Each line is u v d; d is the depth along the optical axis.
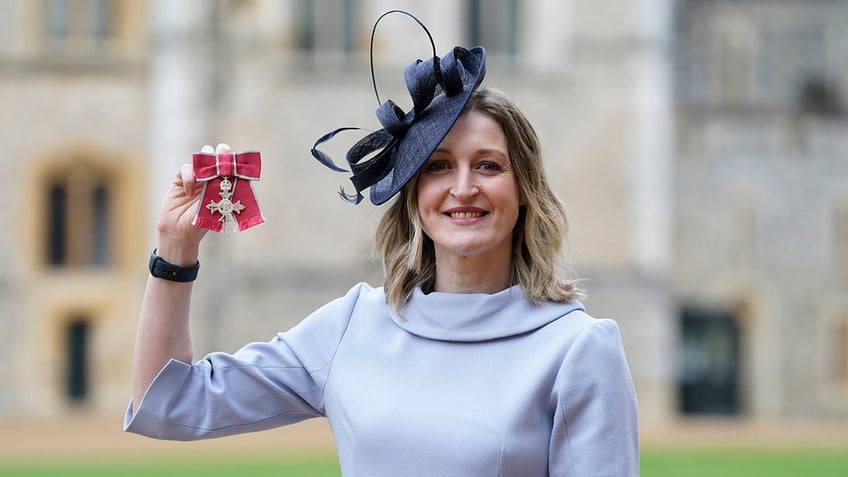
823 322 30.31
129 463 17.23
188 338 3.53
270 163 24.91
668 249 26.34
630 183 25.70
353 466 3.32
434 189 3.41
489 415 3.23
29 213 25.09
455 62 3.34
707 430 25.45
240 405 3.50
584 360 3.26
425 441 3.22
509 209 3.40
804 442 22.77
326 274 24.98
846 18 30.92
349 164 3.52
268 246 24.83
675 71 30.34
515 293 3.42
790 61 30.89
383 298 3.57
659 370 25.70
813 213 30.42
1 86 25.02
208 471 16.06
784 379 30.05
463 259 3.47
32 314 25.09
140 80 25.34
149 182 25.41
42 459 17.86
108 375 25.30
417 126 3.37
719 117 30.12
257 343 3.60
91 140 25.22
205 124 24.62
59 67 25.11
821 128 30.45
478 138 3.37
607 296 25.64
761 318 30.11
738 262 30.14
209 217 3.45
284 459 17.83
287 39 24.97
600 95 25.69
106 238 25.61
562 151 25.58
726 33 30.66
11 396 24.92
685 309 30.09
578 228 25.58
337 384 3.42
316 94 25.00
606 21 25.70
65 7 25.25
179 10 24.58
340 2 25.06
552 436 3.25
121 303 25.34
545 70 25.52
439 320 3.40
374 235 3.65
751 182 30.25
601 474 3.19
